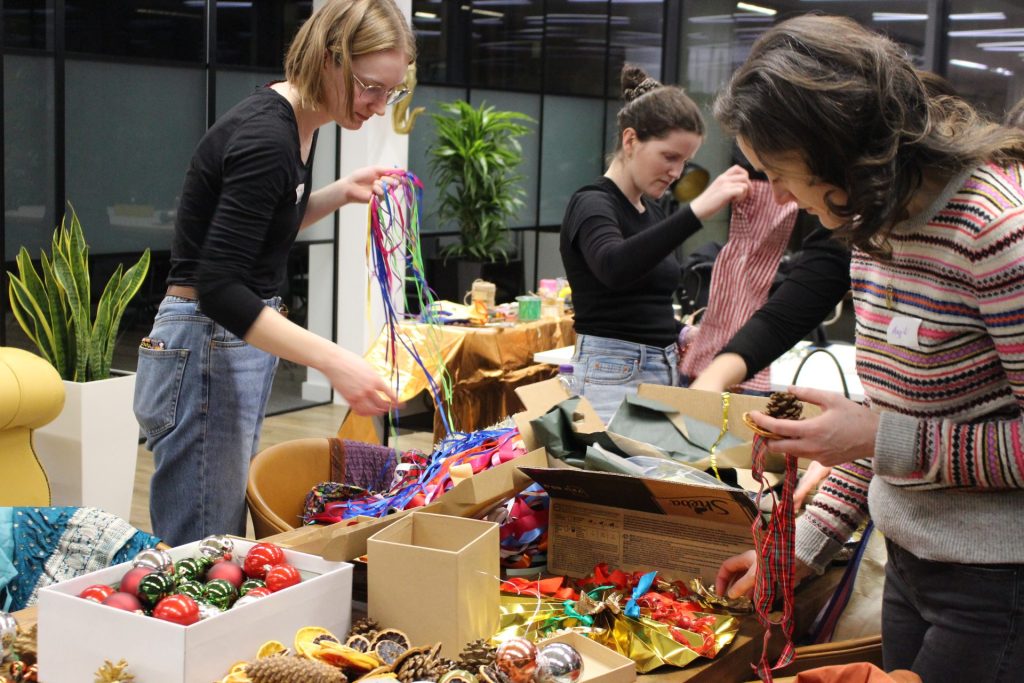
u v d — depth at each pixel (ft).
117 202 18.39
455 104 23.20
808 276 6.38
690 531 4.97
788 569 4.20
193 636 3.55
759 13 27.32
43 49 16.80
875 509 4.50
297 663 3.51
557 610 4.63
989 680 4.14
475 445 5.78
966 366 3.95
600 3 28.07
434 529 4.48
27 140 16.74
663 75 29.12
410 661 3.77
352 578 4.49
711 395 6.20
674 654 4.38
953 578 4.17
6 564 5.31
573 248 8.59
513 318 16.85
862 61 3.59
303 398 23.61
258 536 6.61
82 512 5.49
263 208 5.85
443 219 24.22
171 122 19.22
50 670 3.82
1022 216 3.64
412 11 22.74
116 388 13.25
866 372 4.44
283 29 21.21
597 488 4.91
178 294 6.46
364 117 5.98
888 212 3.66
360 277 22.40
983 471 3.82
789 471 4.24
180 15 19.10
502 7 25.38
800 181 3.84
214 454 6.59
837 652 5.11
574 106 28.17
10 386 10.73
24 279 13.24
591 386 8.38
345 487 6.82
